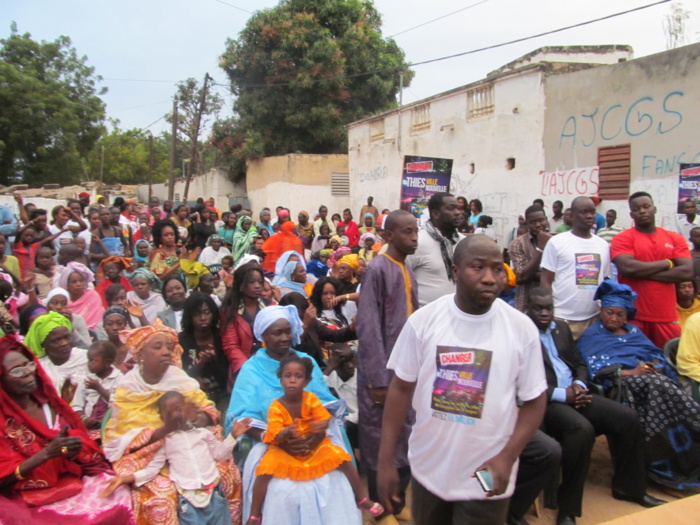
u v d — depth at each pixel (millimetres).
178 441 3932
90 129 32656
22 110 29125
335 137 25453
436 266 4426
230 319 5266
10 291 6246
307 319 5277
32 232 9312
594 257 5273
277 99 25469
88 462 3930
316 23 25297
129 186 36969
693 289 5797
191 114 32250
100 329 6262
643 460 4453
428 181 10281
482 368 2621
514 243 6586
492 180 14594
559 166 12711
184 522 3775
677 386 4719
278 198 24219
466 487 2701
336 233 14836
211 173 29297
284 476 3775
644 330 5336
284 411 3957
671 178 10555
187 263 8359
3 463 3547
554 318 5031
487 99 14648
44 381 3941
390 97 27000
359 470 4980
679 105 10367
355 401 5145
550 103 12812
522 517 4145
